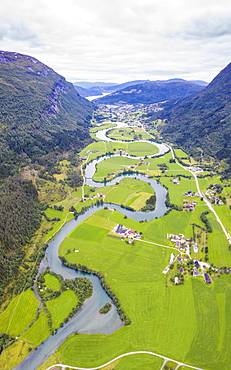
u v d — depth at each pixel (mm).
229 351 125938
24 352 129750
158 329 137500
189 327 137875
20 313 150500
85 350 129375
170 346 129000
